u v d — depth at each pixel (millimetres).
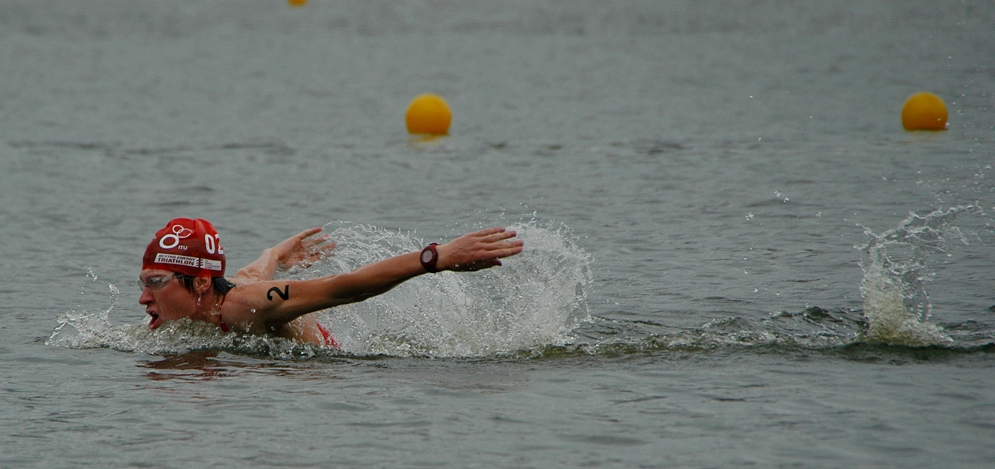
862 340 22344
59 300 28234
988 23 121750
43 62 110750
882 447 15969
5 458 16172
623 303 26766
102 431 17359
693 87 82125
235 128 67562
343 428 17312
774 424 17109
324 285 21891
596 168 49812
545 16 163125
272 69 104812
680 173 47531
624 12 165750
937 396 18328
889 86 77125
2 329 24969
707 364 20984
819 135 57219
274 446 16531
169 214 41188
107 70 104250
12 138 63062
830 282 28328
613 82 87500
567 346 22750
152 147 59562
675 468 15383
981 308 24578
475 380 20188
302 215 40688
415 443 16578
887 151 50844
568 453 16062
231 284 23281
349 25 156000
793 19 142625
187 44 130500
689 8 168375
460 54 114812
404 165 52438
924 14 137750
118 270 32094
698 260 31562
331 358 22250
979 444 15984
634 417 17641
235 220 39875
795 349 21875
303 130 66562
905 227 31797
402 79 95250
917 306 23500
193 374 20844
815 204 39500
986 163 46594
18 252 34531
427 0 198000
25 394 19500
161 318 23438
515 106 75812
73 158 55562
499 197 43469
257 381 20266
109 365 21641
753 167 48156
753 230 35625
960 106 66062
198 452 16328
